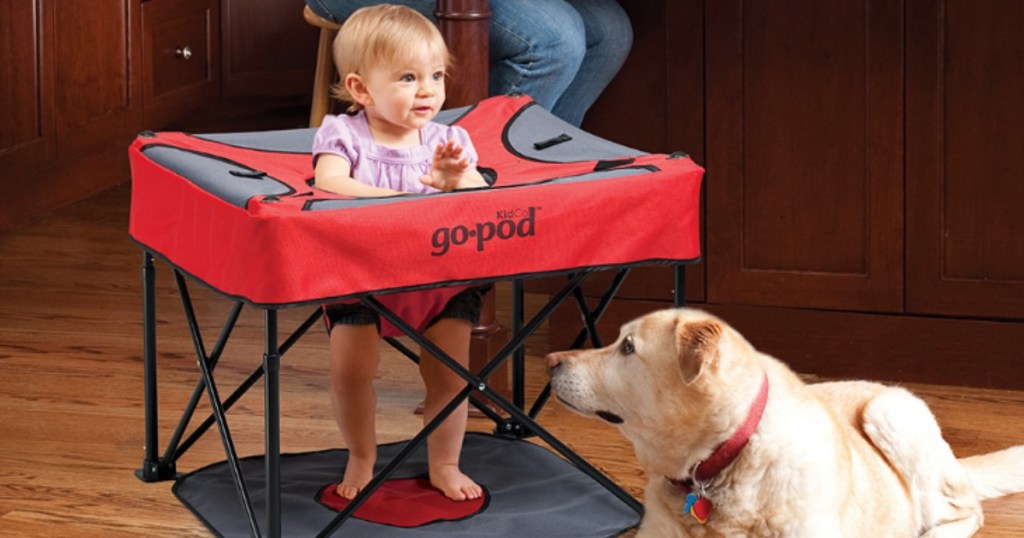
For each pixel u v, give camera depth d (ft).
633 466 8.09
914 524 6.72
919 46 9.00
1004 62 8.91
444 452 7.49
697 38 9.37
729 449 5.81
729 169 9.49
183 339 10.50
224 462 7.92
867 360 9.49
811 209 9.40
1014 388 9.28
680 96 9.48
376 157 7.35
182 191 6.63
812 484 5.82
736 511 5.85
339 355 7.13
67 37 13.73
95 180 14.46
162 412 8.98
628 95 9.59
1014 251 9.11
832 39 9.15
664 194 6.75
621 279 7.80
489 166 7.72
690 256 6.91
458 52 8.53
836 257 9.42
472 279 6.34
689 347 5.59
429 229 6.17
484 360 8.86
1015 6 8.84
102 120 14.48
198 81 16.57
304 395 9.31
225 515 7.23
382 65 7.13
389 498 7.42
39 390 9.36
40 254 12.57
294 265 5.92
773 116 9.35
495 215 6.34
